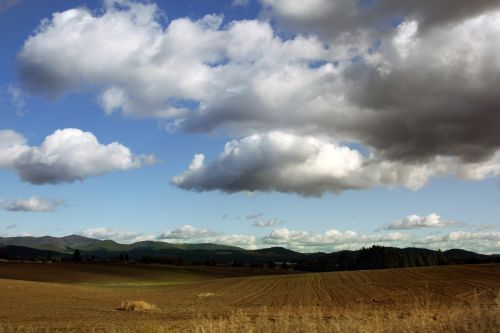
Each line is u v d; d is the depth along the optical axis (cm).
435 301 3984
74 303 4894
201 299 5650
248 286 8425
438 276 7619
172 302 5178
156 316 3450
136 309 4050
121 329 2319
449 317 2031
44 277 12194
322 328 1864
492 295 4184
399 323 1912
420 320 1992
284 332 1806
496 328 1603
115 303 4953
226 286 8750
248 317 2964
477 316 1902
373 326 1806
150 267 16575
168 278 14050
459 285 5766
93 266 15512
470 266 9331
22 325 2700
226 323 2291
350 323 1858
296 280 9450
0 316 3550
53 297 5678
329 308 3772
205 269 17188
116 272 14550
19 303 4806
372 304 4056
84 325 2761
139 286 10031
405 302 4100
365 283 7450
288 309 3672
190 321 2739
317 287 7294
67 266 15025
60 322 3030
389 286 6475
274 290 7131
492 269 8181
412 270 9750
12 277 11706
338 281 8400
